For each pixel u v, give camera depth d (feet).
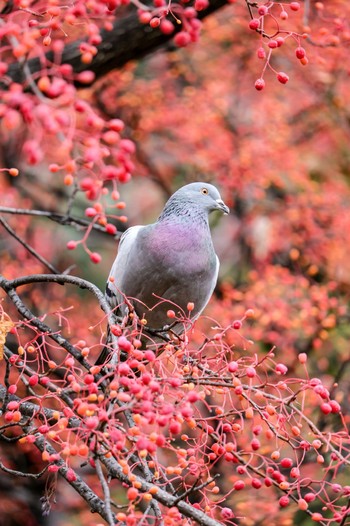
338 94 51.85
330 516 36.47
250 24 23.53
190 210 33.04
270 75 52.49
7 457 43.14
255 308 44.27
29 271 46.29
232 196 51.62
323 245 49.47
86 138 19.33
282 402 21.12
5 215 47.29
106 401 18.75
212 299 47.42
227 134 51.72
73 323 44.55
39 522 43.57
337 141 53.16
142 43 37.29
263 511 35.81
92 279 53.67
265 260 50.83
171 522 18.93
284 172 51.21
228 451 20.72
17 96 18.92
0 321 23.67
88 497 22.61
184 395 19.54
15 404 20.99
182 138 52.65
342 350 44.42
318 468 37.29
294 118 54.34
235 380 20.83
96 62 37.19
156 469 20.72
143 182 56.59
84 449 18.49
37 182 51.49
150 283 32.37
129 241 33.22
